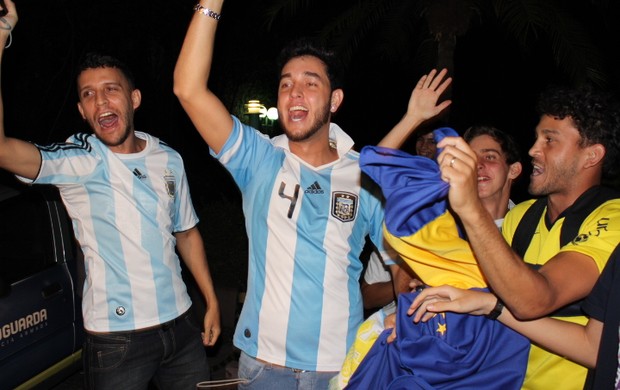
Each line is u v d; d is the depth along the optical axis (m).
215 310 3.37
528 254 2.19
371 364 2.06
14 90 9.20
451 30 7.55
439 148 1.58
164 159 3.11
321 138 2.46
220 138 2.35
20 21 8.77
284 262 2.35
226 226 6.02
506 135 2.90
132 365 2.95
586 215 1.98
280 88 2.46
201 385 2.47
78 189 2.89
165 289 3.01
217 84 12.02
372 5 8.56
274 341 2.36
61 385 4.68
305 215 2.36
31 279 3.66
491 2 7.70
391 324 2.11
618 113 1.97
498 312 1.80
